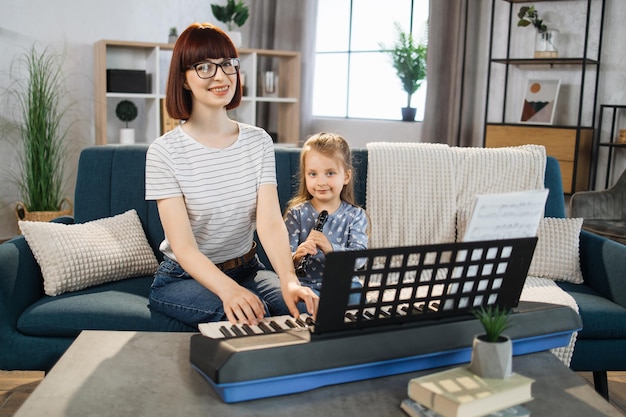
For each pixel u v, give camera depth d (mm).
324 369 1238
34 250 2336
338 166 2301
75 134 5461
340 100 6367
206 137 2064
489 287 1390
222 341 1272
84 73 5449
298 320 1490
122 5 5602
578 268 2660
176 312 2047
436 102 5172
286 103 6117
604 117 4875
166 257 2201
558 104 5031
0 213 5141
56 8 5266
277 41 6340
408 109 5609
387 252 1268
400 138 5719
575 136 4582
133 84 5285
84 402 1189
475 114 5336
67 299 2242
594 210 4137
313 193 2332
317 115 6590
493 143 4934
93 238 2436
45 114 4875
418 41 5652
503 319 1229
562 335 1496
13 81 5113
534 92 4977
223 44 1956
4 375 2783
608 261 2523
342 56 6301
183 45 1951
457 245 1303
